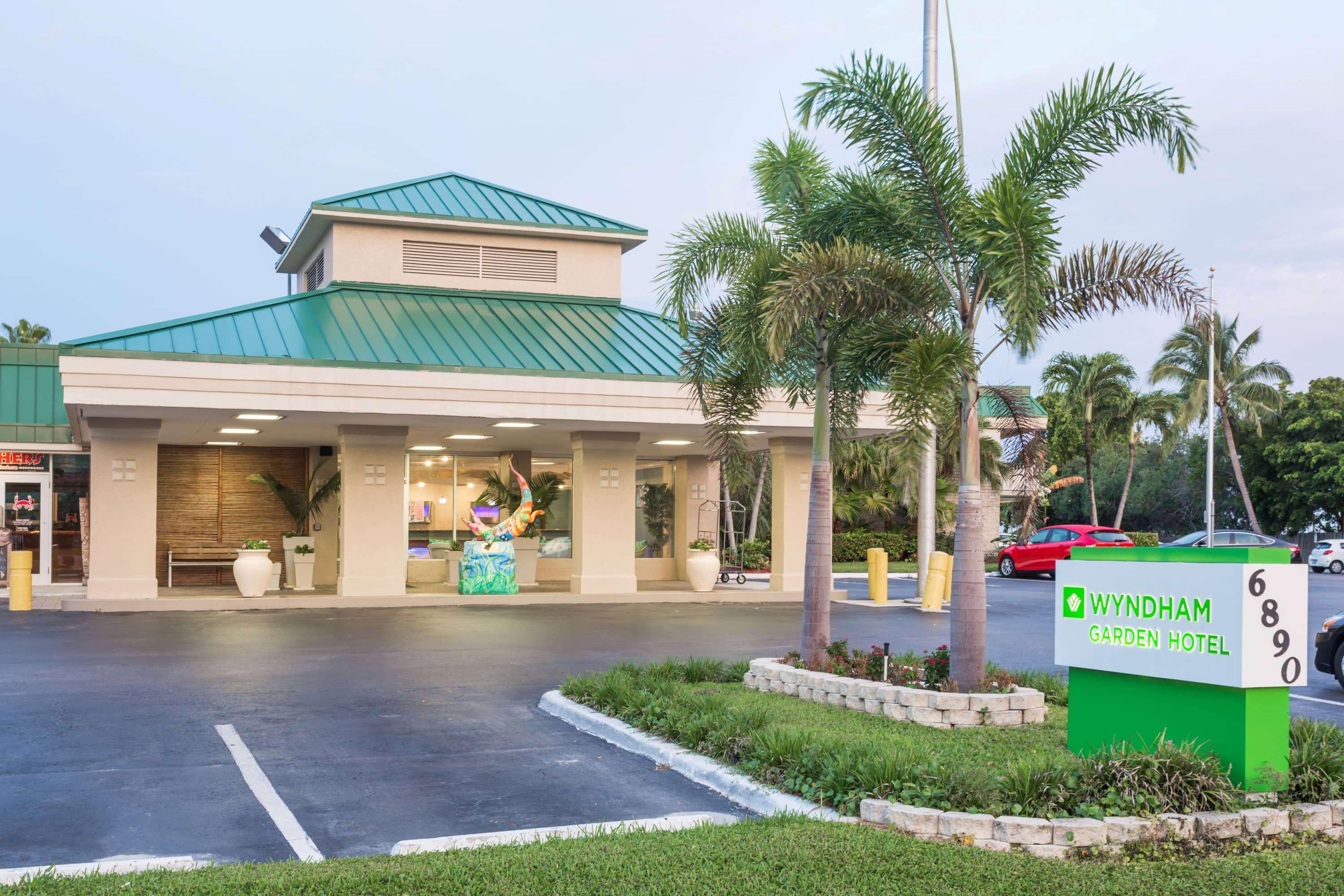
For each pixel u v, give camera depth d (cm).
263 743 963
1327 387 5825
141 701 1163
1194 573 765
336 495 2903
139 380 1986
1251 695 738
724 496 3975
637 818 736
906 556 4694
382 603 2320
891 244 1201
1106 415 5616
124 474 2234
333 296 2633
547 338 2558
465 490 3039
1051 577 3850
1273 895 569
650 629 1923
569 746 969
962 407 1116
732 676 1313
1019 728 997
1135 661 809
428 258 2808
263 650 1578
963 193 1137
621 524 2575
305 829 708
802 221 1293
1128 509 6812
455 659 1512
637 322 2816
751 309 1244
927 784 721
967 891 560
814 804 738
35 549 2827
